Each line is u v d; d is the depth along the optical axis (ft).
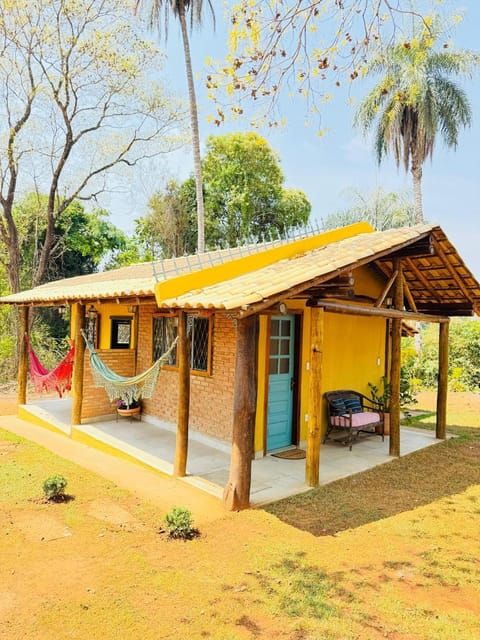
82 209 99.81
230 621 11.95
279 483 22.74
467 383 59.93
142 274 37.22
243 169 96.32
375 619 12.26
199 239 71.15
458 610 12.81
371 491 22.08
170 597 12.92
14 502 19.25
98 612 12.12
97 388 34.68
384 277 34.68
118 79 65.00
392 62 64.08
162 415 33.96
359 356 34.55
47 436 32.55
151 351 35.65
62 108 64.03
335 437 32.35
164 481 22.76
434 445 31.48
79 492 20.67
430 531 17.88
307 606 12.70
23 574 13.82
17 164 64.49
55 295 34.35
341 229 30.91
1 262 72.59
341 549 16.16
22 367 40.55
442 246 28.45
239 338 19.35
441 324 33.73
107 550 15.48
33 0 57.06
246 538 16.71
